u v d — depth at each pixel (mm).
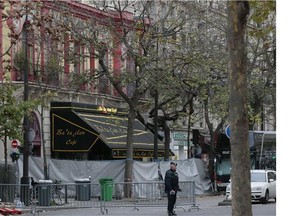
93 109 38562
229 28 9531
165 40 32281
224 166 40375
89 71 34969
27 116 26188
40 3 26188
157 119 36000
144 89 33219
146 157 40281
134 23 32062
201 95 35844
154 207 27375
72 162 31984
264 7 11914
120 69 35250
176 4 36156
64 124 37062
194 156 47000
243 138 9383
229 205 28781
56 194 26219
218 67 34344
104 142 36344
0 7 24688
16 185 25094
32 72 34188
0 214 22375
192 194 26156
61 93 37344
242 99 9430
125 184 26969
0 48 31547
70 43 33812
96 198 26766
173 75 33031
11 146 32562
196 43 33719
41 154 36344
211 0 46375
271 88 39906
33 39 32125
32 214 24016
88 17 33938
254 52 37688
